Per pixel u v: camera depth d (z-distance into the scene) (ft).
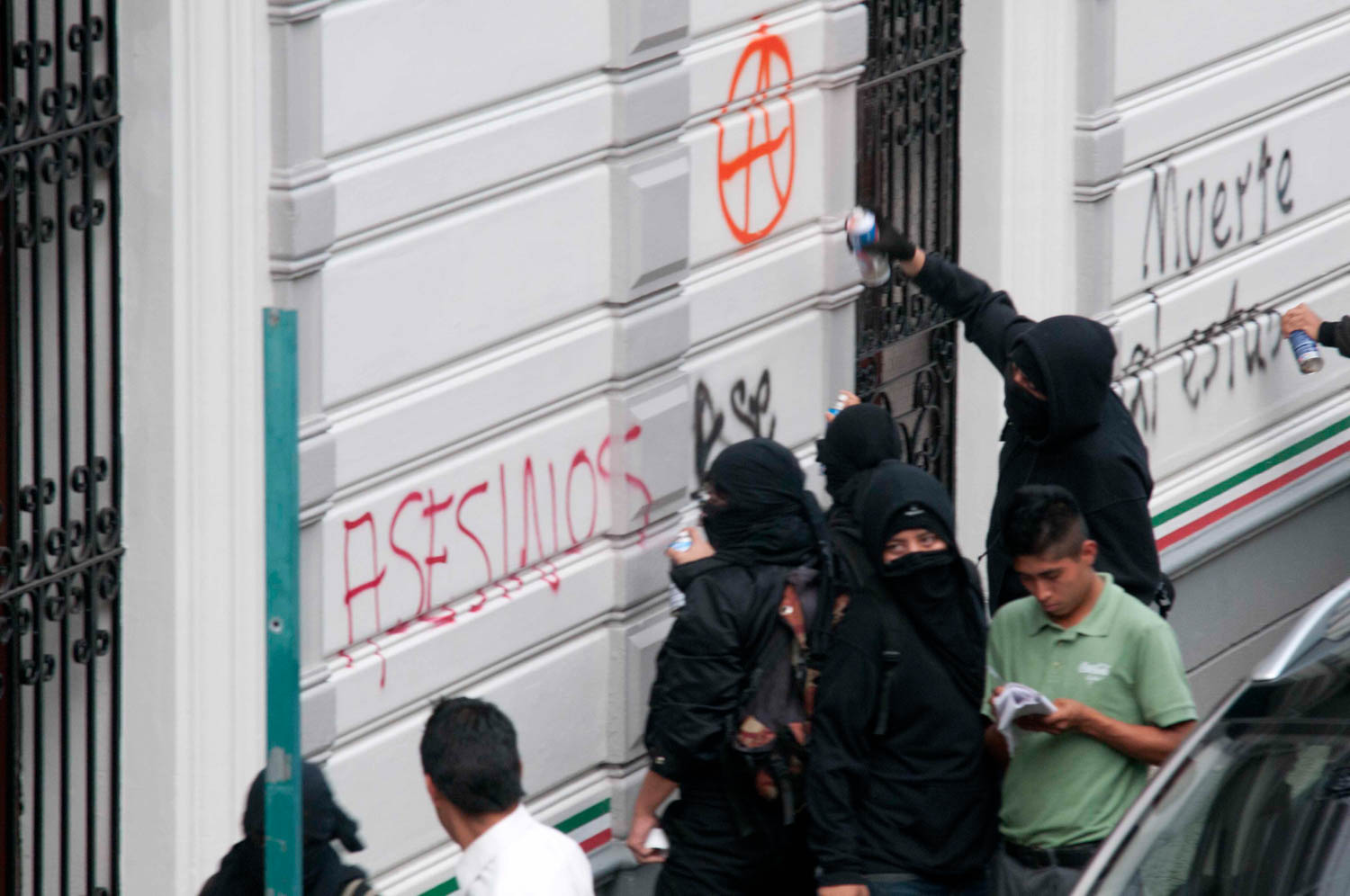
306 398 69.77
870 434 74.95
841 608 71.00
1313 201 126.93
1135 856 55.11
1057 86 104.68
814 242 92.12
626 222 81.61
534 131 77.71
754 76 87.66
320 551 71.20
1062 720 66.08
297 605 47.70
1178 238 115.03
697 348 86.63
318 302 70.08
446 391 75.46
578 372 80.84
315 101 69.21
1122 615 67.41
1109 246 108.27
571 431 81.30
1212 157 117.29
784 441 92.02
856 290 93.91
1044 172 105.40
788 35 89.20
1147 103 111.04
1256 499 123.13
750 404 89.76
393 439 73.61
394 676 74.54
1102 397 75.25
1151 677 66.59
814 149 91.71
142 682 69.51
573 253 80.23
